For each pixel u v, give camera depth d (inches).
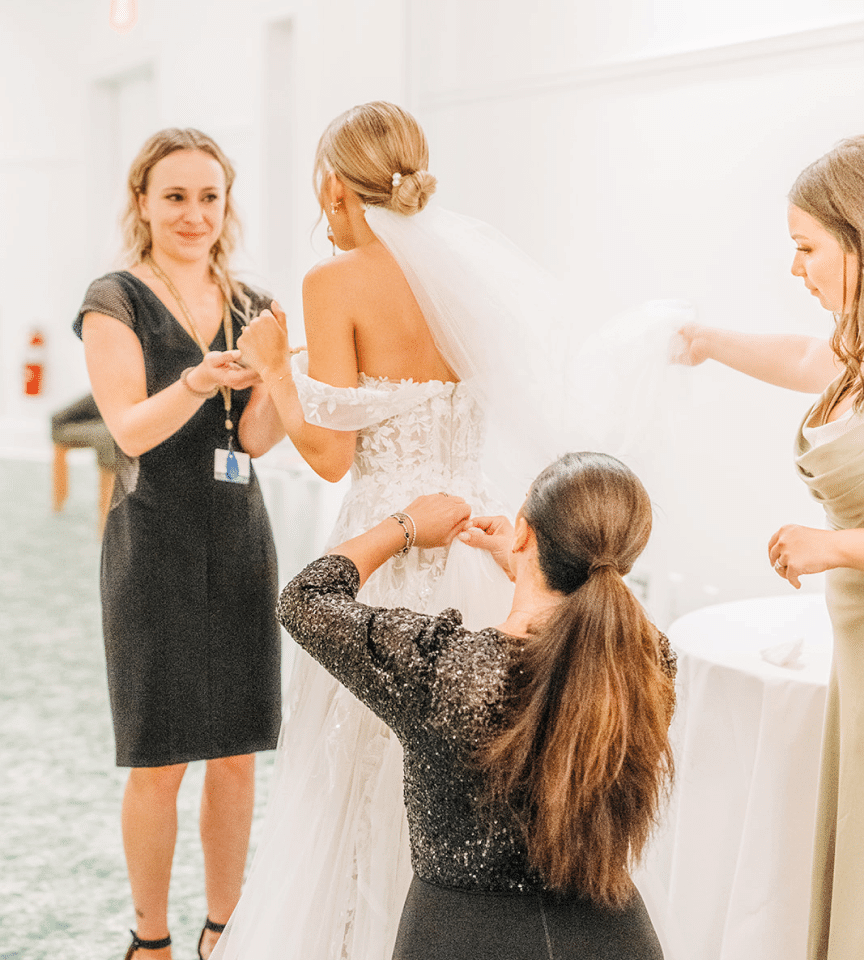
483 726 45.1
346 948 60.8
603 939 45.4
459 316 61.6
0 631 180.2
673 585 127.1
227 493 81.1
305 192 140.0
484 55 141.3
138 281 80.6
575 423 68.3
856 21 108.6
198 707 80.0
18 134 321.7
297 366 64.9
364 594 64.1
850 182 57.8
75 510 279.0
